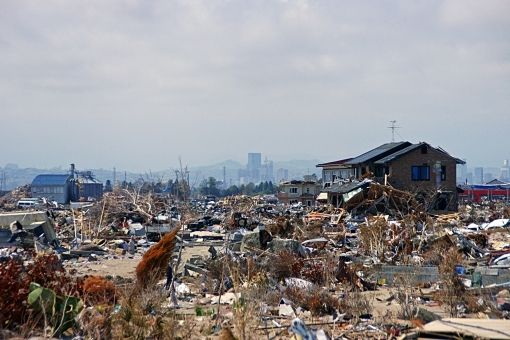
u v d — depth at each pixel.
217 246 32.00
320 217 47.50
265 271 18.72
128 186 73.81
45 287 11.90
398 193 48.31
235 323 11.55
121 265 25.30
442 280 16.39
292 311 14.27
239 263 19.45
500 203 74.44
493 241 33.91
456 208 58.56
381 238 26.75
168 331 11.16
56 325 10.93
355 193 49.78
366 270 20.34
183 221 25.17
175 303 14.84
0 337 10.04
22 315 11.02
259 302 13.65
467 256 26.80
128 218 44.88
